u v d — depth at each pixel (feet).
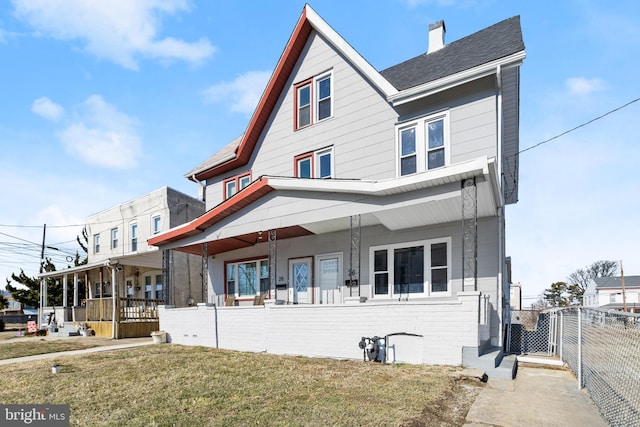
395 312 26.68
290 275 41.75
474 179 24.85
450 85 31.60
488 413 15.52
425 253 33.37
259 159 45.98
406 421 14.15
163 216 60.13
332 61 40.63
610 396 14.79
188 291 60.13
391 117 35.83
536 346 32.40
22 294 95.81
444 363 24.18
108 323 52.49
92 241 74.33
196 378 22.07
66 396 18.83
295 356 30.27
